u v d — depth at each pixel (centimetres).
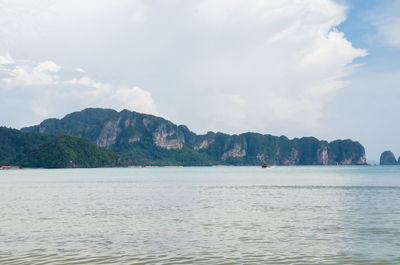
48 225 3312
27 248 2442
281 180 12169
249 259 2164
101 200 5584
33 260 2153
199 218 3697
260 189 7956
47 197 6153
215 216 3831
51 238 2753
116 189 8144
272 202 5219
